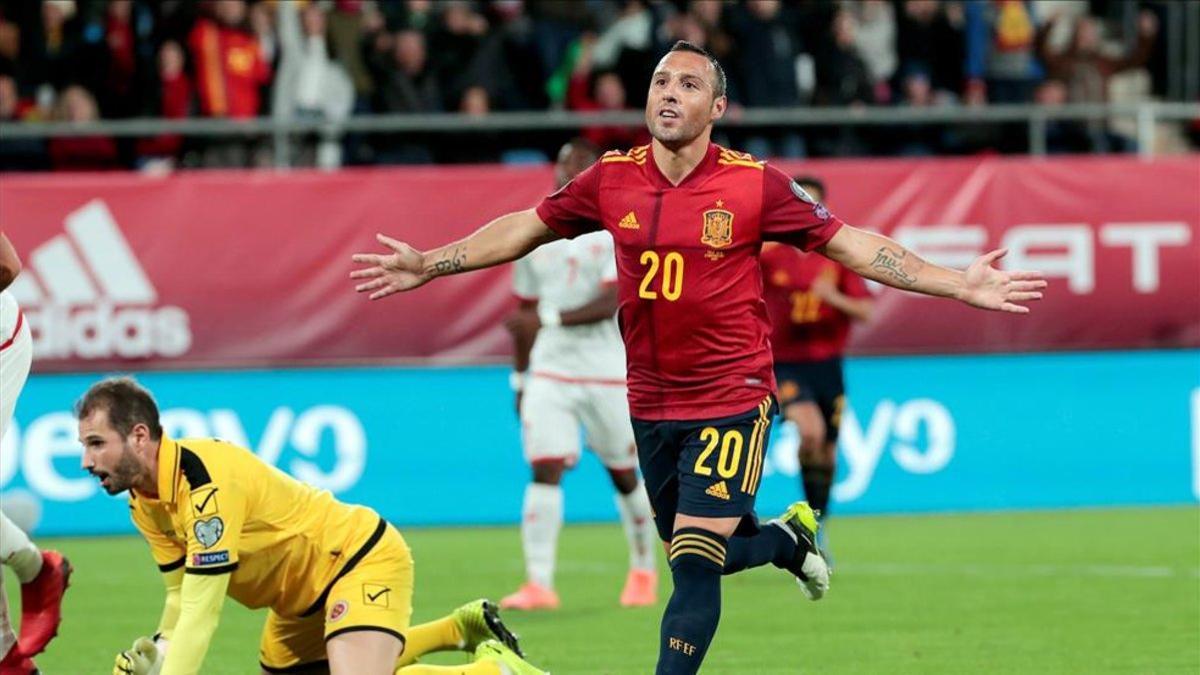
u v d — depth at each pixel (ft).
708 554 76.79
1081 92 205.46
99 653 104.53
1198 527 162.09
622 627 112.16
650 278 77.05
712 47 189.67
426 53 189.78
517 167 170.71
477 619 81.82
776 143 190.60
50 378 167.32
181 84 183.01
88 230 166.91
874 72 207.72
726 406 78.13
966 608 118.52
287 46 186.70
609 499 176.04
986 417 178.09
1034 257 175.94
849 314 137.39
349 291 170.09
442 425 172.65
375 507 171.32
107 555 152.87
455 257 80.12
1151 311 177.58
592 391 120.78
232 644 107.14
